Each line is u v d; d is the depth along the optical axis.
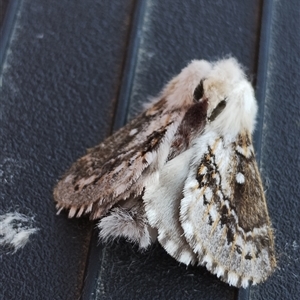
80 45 0.18
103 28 0.19
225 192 0.17
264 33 0.19
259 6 0.19
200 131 0.17
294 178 0.18
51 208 0.18
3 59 0.18
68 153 0.18
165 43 0.19
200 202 0.17
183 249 0.17
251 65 0.18
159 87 0.18
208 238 0.17
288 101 0.18
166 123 0.17
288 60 0.19
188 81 0.18
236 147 0.17
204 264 0.17
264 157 0.18
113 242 0.17
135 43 0.18
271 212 0.18
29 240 0.17
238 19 0.19
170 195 0.17
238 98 0.17
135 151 0.17
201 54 0.19
